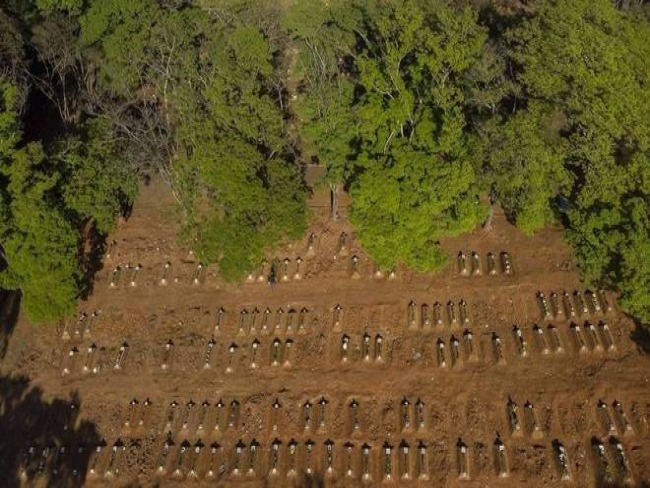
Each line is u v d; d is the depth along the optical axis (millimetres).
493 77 53781
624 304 48875
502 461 47219
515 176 49656
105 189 56969
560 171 49281
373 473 47875
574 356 52031
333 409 51188
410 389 51656
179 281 59562
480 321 54781
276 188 53531
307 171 64375
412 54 55375
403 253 52969
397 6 56562
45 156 53188
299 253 60281
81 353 55781
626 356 51531
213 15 64438
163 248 61688
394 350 53812
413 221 51125
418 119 52281
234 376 53562
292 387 52562
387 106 52688
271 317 56594
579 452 47406
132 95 64562
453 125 49156
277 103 63844
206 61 60188
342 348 54094
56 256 52000
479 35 51312
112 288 59594
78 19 64688
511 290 56250
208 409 51938
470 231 58344
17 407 53250
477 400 50531
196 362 54531
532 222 52312
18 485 49156
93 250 61969
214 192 55719
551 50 50844
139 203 65188
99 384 54000
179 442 50469
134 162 58062
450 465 47594
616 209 48500
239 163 51312
